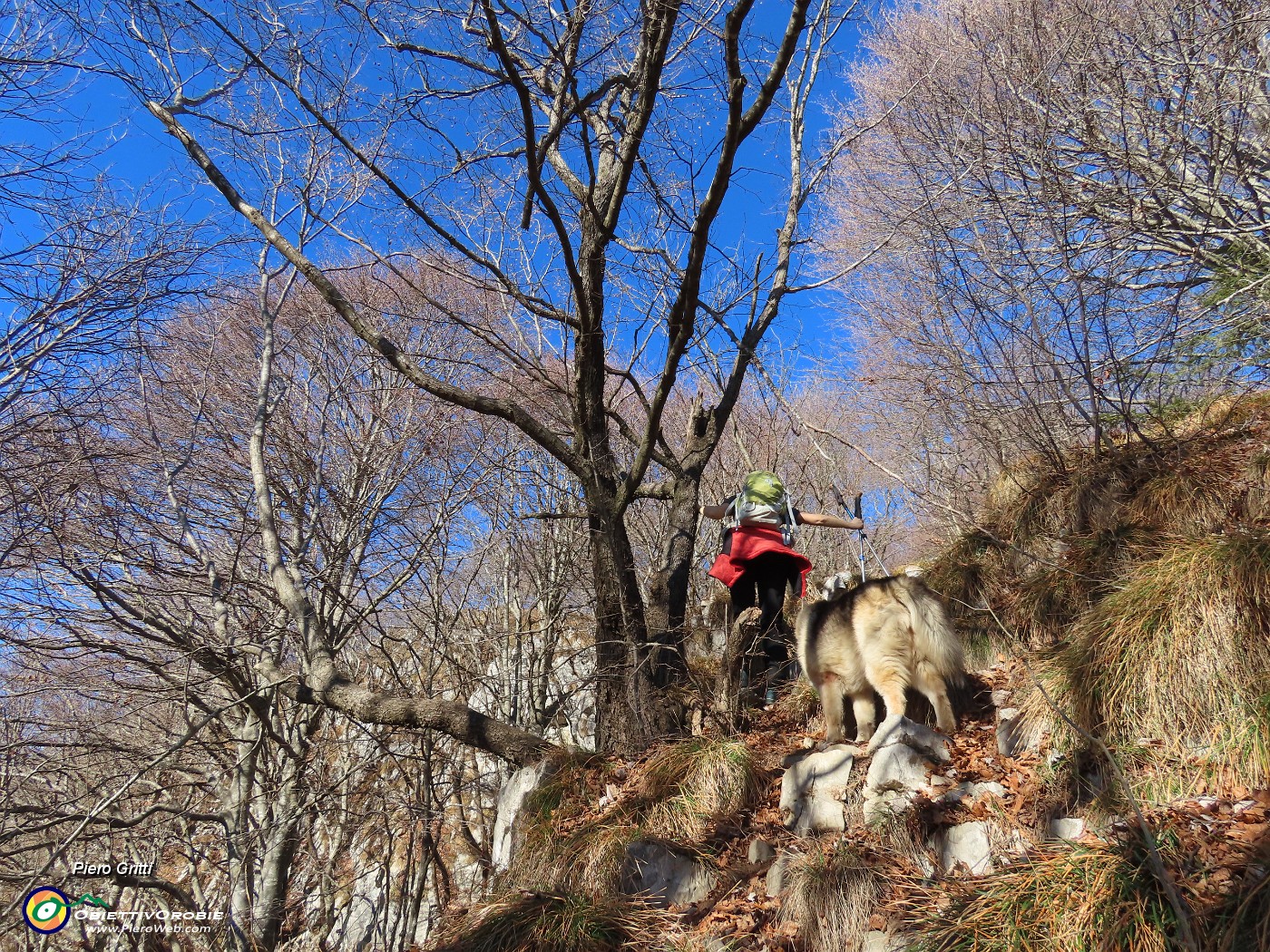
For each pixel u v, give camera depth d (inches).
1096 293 242.5
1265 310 246.1
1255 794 137.6
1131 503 231.9
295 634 265.7
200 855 329.1
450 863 306.3
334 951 293.3
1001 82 309.6
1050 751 168.1
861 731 192.7
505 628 337.4
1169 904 120.0
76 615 259.3
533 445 351.3
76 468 257.8
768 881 170.2
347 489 343.6
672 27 188.9
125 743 312.8
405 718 224.5
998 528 264.2
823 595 257.1
